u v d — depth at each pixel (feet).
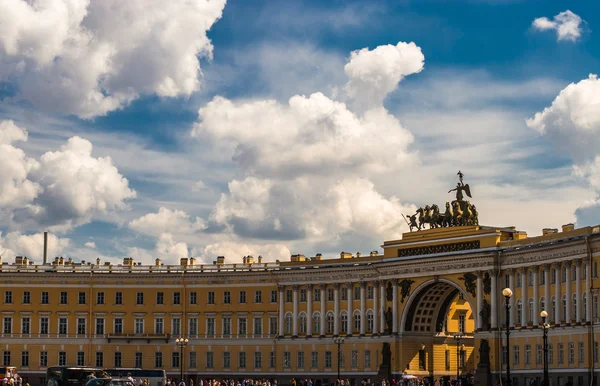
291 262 509.35
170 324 521.65
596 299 380.99
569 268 396.57
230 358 514.68
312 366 494.59
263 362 508.53
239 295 517.14
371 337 473.67
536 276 412.57
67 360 519.19
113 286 525.75
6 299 523.29
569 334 392.47
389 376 460.96
